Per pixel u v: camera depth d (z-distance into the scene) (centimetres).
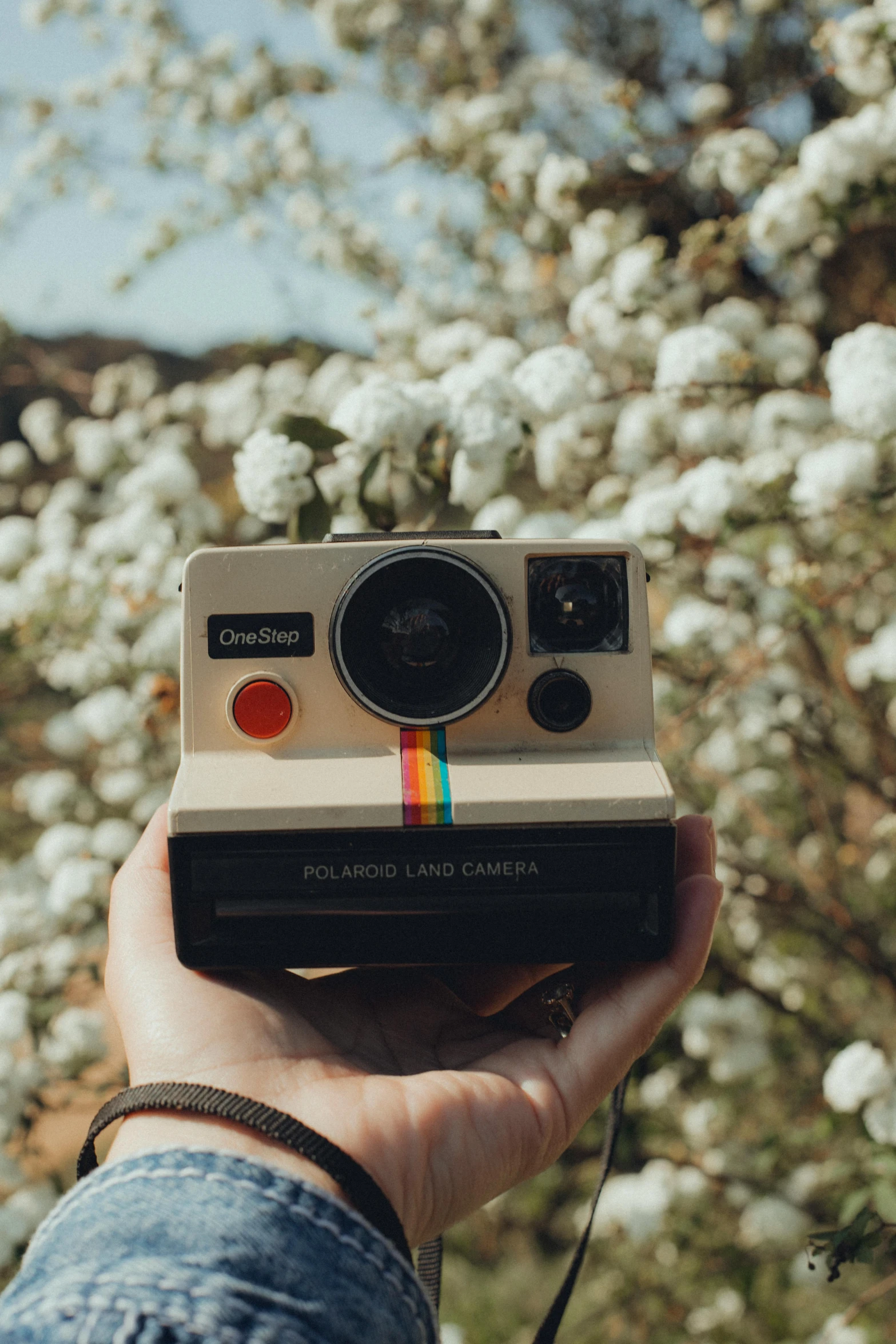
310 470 67
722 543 74
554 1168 97
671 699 83
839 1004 101
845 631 99
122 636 98
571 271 114
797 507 74
